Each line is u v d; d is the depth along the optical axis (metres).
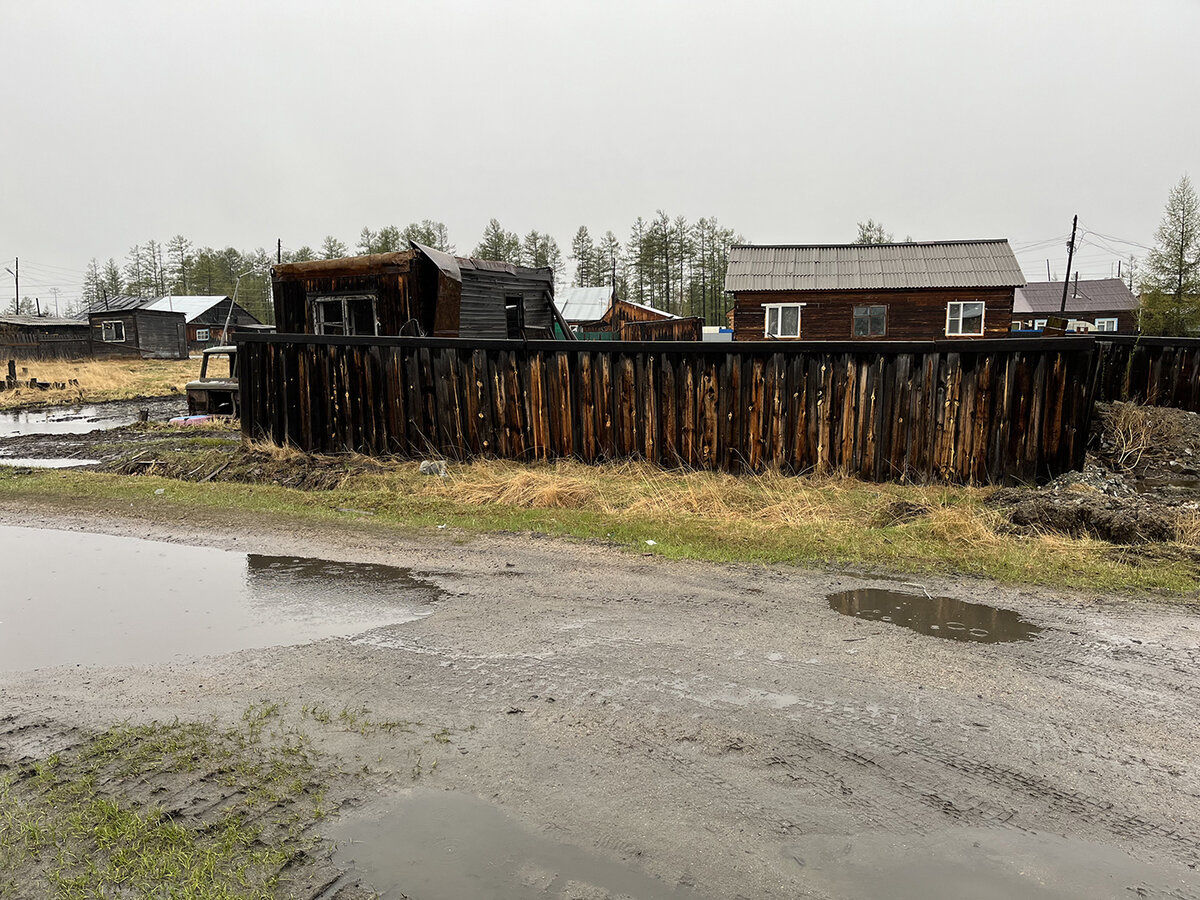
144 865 2.69
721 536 7.16
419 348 11.41
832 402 9.77
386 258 15.07
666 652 4.51
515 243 92.56
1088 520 6.97
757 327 29.28
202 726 3.67
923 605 5.30
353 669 4.32
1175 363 13.03
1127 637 4.70
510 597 5.55
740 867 2.67
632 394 10.54
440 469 10.58
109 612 5.33
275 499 9.14
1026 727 3.63
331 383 11.93
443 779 3.20
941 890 2.56
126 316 53.72
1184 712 3.76
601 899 2.51
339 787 3.15
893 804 3.04
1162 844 2.81
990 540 6.75
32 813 3.00
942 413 9.43
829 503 8.45
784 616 5.10
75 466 12.38
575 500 8.73
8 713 3.85
